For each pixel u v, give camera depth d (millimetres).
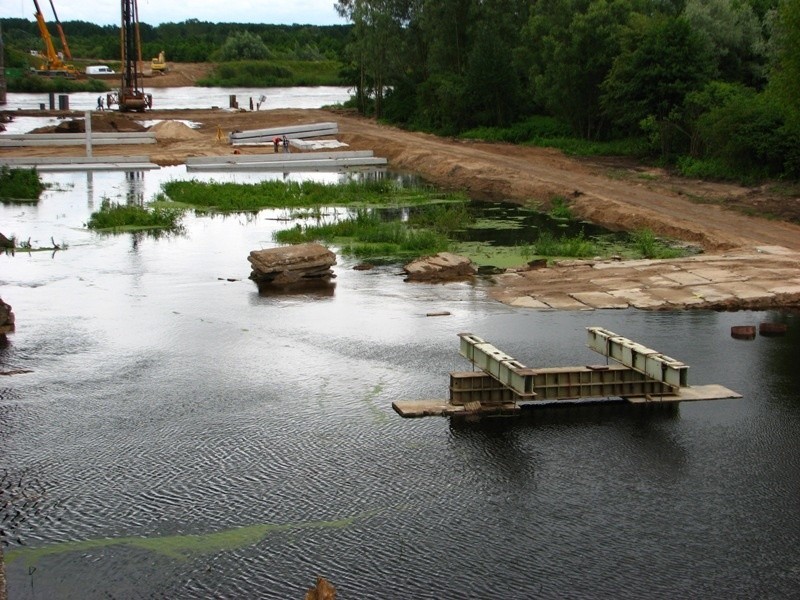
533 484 16391
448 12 76562
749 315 26172
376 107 85625
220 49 166500
